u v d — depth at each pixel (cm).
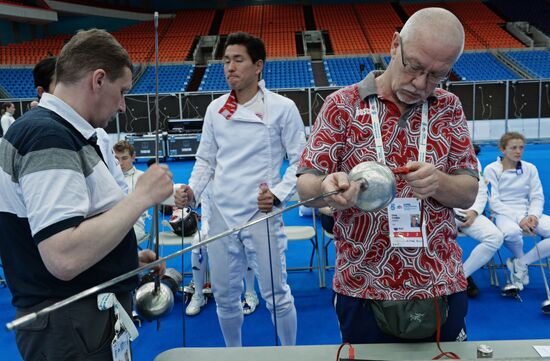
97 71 109
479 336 277
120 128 1103
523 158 924
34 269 110
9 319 313
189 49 1717
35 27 1767
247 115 217
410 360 114
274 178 223
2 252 114
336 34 1834
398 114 127
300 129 224
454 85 1100
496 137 1114
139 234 337
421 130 126
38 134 103
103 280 116
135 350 273
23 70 1501
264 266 222
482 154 1002
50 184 100
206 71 1553
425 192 113
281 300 228
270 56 1678
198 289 324
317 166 129
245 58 213
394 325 123
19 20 1630
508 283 343
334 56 1653
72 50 110
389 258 126
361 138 127
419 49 109
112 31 1883
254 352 121
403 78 115
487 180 365
